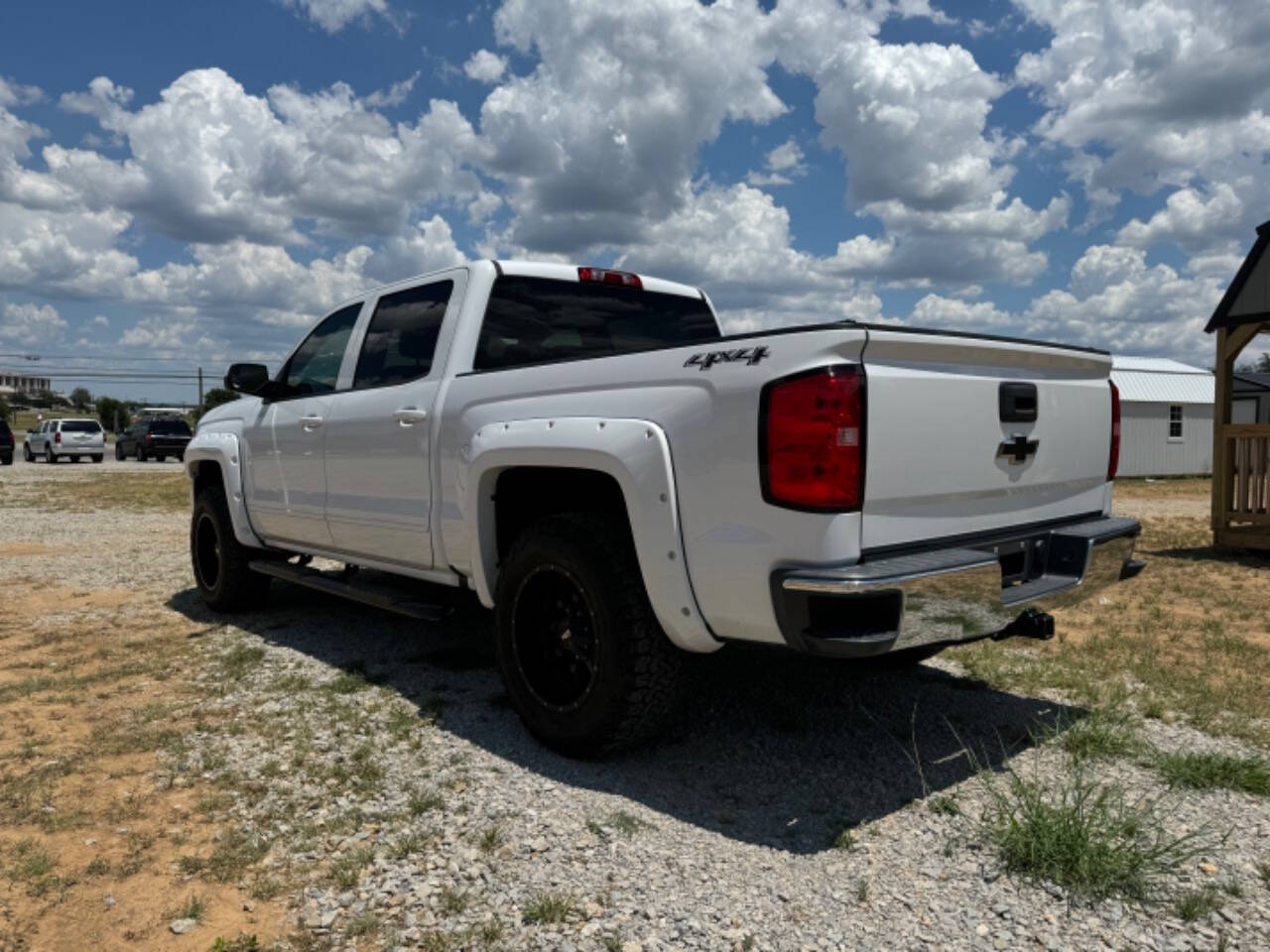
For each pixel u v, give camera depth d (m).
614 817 3.00
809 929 2.38
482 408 3.90
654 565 3.11
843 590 2.64
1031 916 2.44
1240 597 7.09
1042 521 3.67
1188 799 3.13
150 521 13.30
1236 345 9.99
